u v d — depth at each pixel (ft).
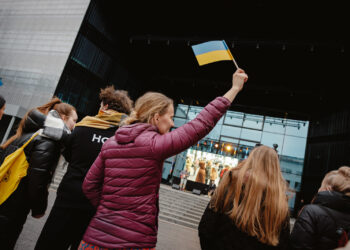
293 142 65.41
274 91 62.85
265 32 49.37
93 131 5.98
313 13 41.93
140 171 3.46
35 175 5.58
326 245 5.69
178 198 41.29
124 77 65.77
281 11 43.70
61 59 50.52
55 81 49.34
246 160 5.01
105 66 58.70
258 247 4.17
